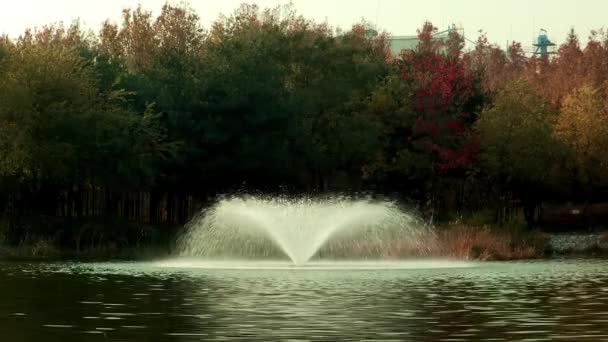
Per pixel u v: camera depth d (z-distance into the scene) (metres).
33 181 73.25
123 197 84.44
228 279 39.56
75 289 34.81
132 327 24.39
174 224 81.19
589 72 143.38
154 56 91.44
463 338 22.55
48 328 24.25
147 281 38.53
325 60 92.31
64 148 69.50
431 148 89.12
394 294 33.00
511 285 37.09
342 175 92.81
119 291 33.97
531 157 90.06
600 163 96.94
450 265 51.50
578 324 25.06
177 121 78.94
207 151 79.62
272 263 53.41
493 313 27.48
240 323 25.12
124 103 79.38
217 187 81.69
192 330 23.80
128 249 67.44
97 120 71.94
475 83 98.19
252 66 82.50
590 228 91.31
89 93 73.88
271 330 23.81
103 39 105.12
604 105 106.00
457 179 92.56
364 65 96.31
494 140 89.56
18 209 73.38
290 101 83.81
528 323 25.30
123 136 73.06
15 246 67.00
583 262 56.12
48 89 71.25
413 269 47.03
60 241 68.12
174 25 102.06
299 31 93.25
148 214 89.81
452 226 67.69
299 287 35.69
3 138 68.69
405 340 22.23
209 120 79.44
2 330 23.94
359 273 43.34
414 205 91.94
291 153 84.75
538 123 91.12
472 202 92.62
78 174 73.06
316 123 89.50
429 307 28.94
